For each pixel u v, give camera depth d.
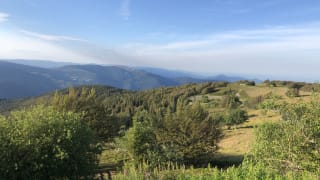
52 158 16.55
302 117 11.11
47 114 18.16
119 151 35.66
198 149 38.62
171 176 13.05
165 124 39.69
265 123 11.98
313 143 10.83
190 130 39.06
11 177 15.80
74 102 37.56
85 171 17.88
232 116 78.00
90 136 18.92
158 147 32.56
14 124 17.23
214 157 43.25
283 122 11.70
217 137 41.22
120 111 141.75
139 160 29.67
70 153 17.03
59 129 17.31
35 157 16.14
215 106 138.25
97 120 38.66
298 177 10.26
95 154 19.80
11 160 15.86
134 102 164.88
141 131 31.67
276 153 11.35
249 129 70.31
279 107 11.93
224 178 11.02
